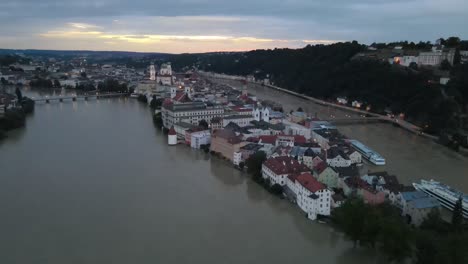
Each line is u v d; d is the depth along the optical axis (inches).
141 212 7711.6
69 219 7406.5
